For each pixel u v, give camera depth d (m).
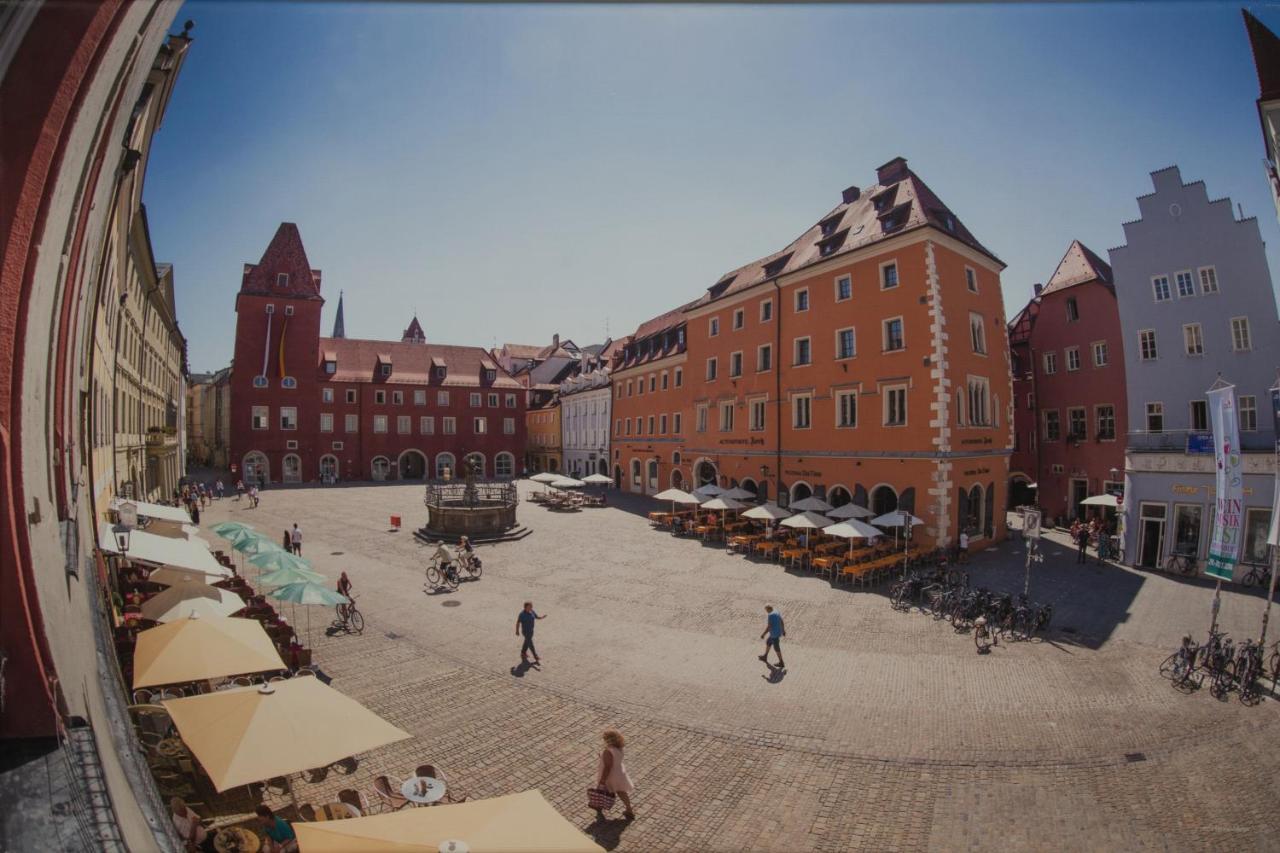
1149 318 26.30
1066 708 12.57
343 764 10.20
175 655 9.72
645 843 8.46
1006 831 8.77
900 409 28.02
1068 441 35.47
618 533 33.53
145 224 21.33
